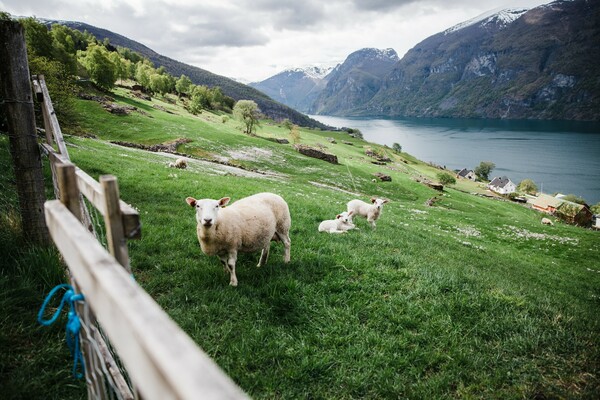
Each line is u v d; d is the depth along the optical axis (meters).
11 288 5.00
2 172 10.65
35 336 4.43
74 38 164.88
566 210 76.81
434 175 128.88
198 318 5.71
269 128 150.12
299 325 6.04
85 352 2.79
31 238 6.02
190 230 9.73
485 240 29.11
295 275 7.82
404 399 4.76
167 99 139.50
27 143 5.78
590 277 21.14
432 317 6.68
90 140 37.25
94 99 74.31
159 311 1.34
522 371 5.47
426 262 10.09
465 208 57.78
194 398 0.88
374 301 7.09
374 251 10.49
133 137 62.03
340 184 57.88
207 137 70.88
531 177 169.38
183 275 7.04
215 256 8.27
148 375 1.21
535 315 7.19
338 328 6.00
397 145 177.50
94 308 1.84
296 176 57.38
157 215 10.78
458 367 5.39
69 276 5.20
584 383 5.31
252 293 6.70
